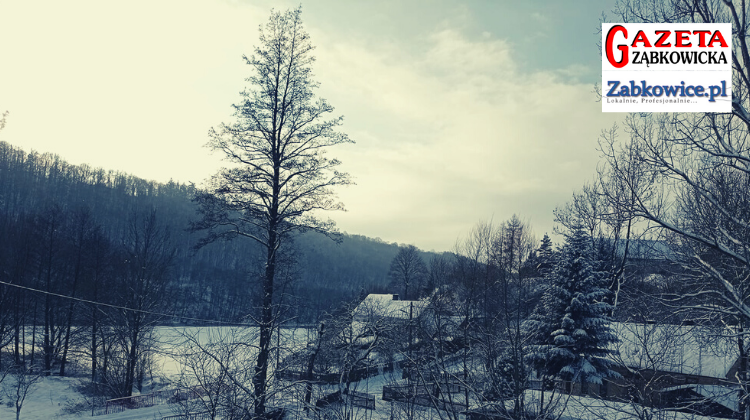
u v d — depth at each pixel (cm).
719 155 877
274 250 1895
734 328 1047
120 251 4778
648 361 957
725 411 1173
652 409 885
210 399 1014
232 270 11131
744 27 848
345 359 1321
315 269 13538
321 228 1977
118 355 3331
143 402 2697
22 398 2873
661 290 1347
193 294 8831
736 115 884
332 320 2200
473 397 1034
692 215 1053
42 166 12675
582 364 2458
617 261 2636
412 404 1070
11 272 4056
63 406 2884
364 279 15725
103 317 3659
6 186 10456
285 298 1736
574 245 2839
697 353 1281
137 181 15338
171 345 1165
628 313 1285
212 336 1155
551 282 2805
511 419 872
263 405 1140
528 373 950
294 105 1952
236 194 1880
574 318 2706
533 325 1592
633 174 1035
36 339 4844
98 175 14362
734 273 1111
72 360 4419
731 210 995
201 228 1877
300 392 1165
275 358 1238
